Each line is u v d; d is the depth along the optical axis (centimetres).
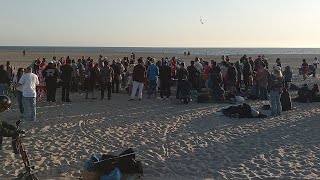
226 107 1512
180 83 1741
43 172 755
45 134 1075
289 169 791
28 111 1278
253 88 1881
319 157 881
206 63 2205
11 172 745
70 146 954
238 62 2027
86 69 2173
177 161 839
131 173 725
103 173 698
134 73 1802
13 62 4728
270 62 5644
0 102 600
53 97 1694
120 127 1184
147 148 945
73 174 748
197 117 1370
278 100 1434
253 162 835
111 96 1961
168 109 1547
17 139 625
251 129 1177
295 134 1116
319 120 1343
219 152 912
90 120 1291
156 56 7762
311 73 3244
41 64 1939
